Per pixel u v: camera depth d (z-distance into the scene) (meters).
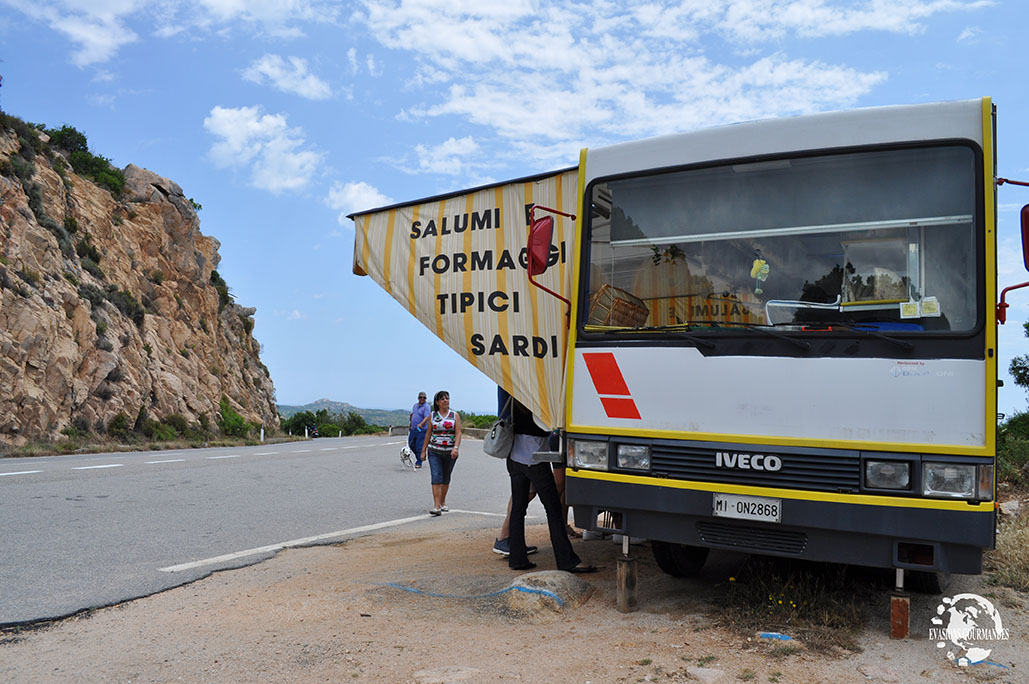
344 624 5.52
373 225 7.46
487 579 6.78
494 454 7.16
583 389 5.80
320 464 20.41
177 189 47.03
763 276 5.33
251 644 5.11
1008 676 4.44
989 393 4.65
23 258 29.27
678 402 5.43
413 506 12.88
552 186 6.65
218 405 42.75
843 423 4.94
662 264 5.66
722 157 5.54
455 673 4.52
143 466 17.94
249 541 9.16
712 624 5.33
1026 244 4.84
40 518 10.02
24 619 5.76
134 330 34.81
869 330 4.99
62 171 37.28
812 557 5.04
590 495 5.70
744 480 5.17
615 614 5.69
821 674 4.43
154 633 5.41
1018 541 7.39
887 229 5.05
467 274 6.95
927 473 4.71
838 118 5.24
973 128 4.90
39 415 26.19
